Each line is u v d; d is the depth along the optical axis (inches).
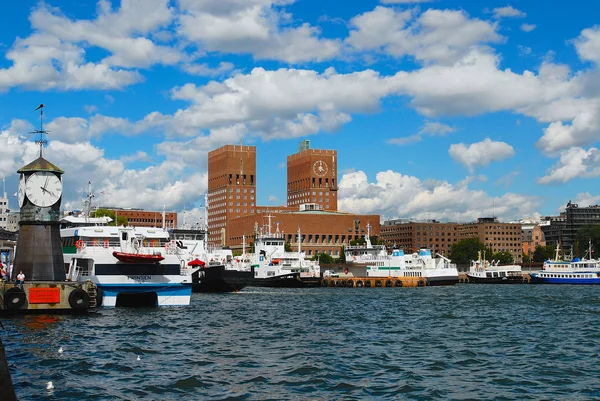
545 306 4564.5
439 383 1781.5
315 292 6501.0
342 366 2001.7
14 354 2039.9
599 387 1753.2
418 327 3097.9
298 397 1604.3
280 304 4559.5
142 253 3858.3
